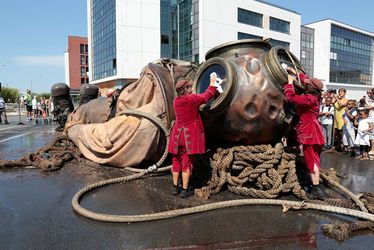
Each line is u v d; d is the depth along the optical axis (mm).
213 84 4477
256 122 4539
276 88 4496
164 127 5594
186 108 4426
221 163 4730
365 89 65750
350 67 62750
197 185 5008
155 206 4266
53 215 3975
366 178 6004
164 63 6480
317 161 4438
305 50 56188
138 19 38438
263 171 4598
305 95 4285
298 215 3980
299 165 5094
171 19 40375
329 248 3162
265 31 44188
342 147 9398
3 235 3426
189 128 4453
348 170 6727
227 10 39406
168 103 5773
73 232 3500
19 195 4738
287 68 4613
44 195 4742
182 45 40344
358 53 64188
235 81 4535
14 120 23469
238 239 3334
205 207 4078
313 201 4305
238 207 4242
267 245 3223
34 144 9852
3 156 7789
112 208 4195
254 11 42562
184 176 4578
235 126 4633
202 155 5000
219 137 4941
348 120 8742
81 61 71375
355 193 4965
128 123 5953
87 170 6176
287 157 4629
